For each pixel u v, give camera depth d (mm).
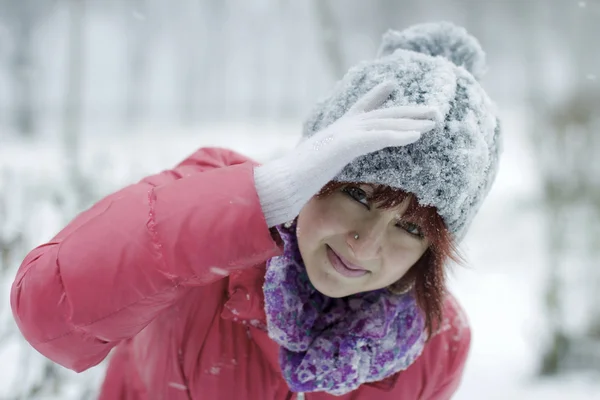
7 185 2871
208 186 1065
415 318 1322
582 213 4098
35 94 12477
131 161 4570
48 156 6824
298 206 1039
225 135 10867
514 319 4559
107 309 1055
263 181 1050
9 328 2473
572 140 4141
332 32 7188
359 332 1270
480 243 6016
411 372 1408
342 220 1157
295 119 14586
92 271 1044
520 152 8602
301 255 1266
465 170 1145
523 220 6188
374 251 1145
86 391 2393
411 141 973
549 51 11305
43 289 1067
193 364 1312
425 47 1410
